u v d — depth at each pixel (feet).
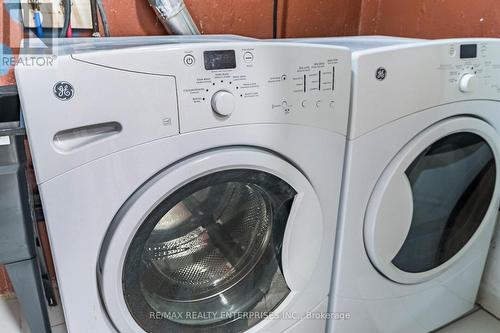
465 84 2.73
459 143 3.00
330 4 4.57
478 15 3.59
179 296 2.45
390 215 2.81
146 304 2.24
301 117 2.26
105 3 3.45
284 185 2.35
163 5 3.31
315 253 2.64
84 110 1.69
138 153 1.86
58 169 1.74
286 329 2.76
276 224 2.51
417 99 2.62
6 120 1.78
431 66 2.60
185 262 2.50
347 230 2.73
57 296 3.51
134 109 1.79
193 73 1.88
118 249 1.94
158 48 1.79
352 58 2.36
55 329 3.08
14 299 4.07
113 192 1.87
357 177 2.60
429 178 3.01
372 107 2.48
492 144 3.11
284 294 2.67
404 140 2.69
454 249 3.42
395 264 3.08
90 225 1.89
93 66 1.67
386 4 4.55
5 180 1.94
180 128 1.92
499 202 3.50
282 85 2.14
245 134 2.10
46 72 1.60
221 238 2.55
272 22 4.30
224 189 2.34
